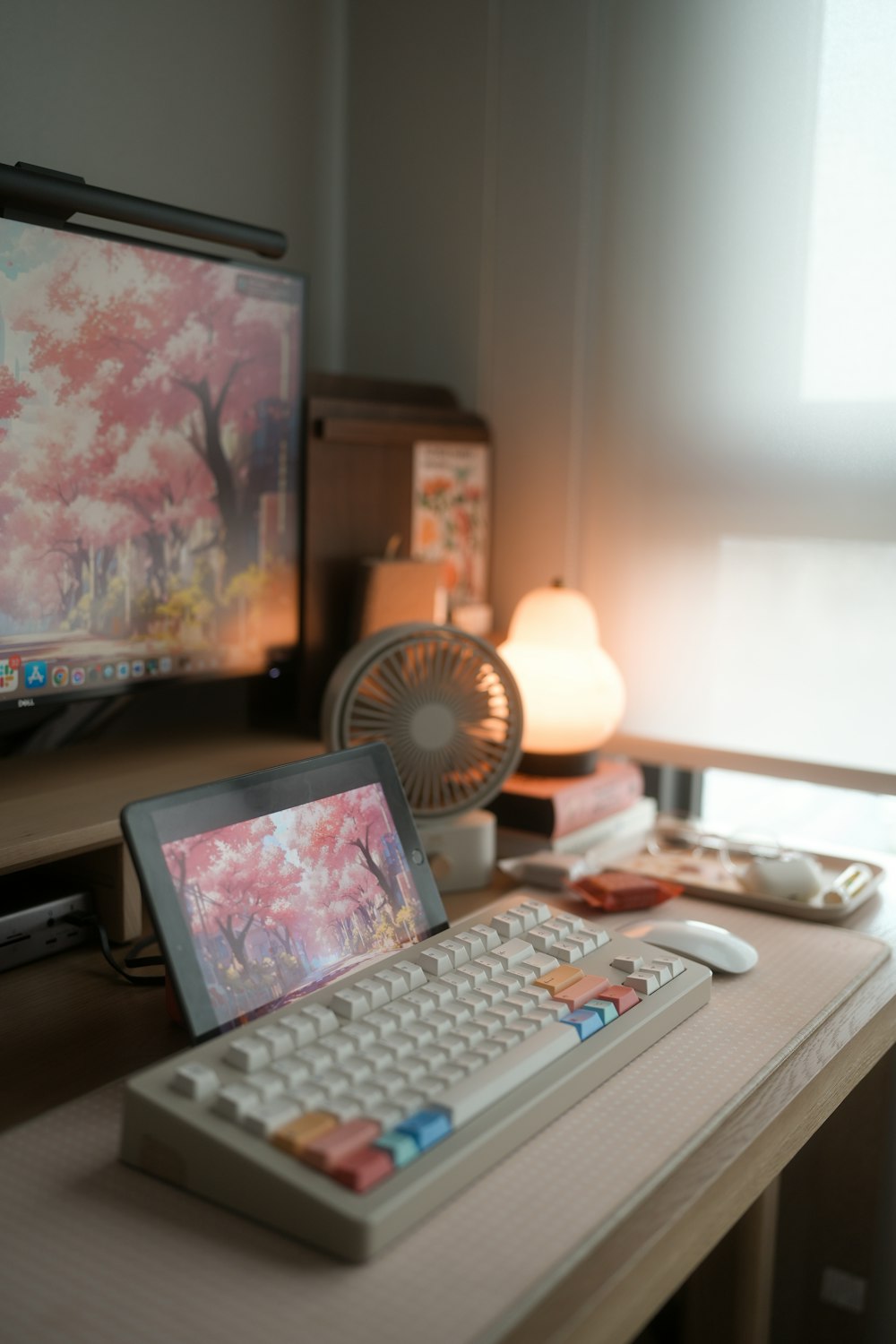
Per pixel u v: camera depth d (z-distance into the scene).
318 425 1.35
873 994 0.97
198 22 1.43
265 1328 0.56
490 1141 0.68
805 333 1.39
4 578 1.06
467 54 1.57
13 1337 0.55
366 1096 0.68
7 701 1.08
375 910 0.90
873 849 1.66
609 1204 0.65
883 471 1.36
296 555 1.35
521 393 1.59
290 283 1.30
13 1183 0.68
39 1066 0.83
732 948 1.00
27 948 1.00
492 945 0.90
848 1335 1.36
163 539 1.20
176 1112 0.67
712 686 1.50
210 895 0.79
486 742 1.22
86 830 0.99
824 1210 1.35
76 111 1.29
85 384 1.10
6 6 1.21
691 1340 1.16
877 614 1.38
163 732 1.37
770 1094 0.79
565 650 1.37
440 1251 0.61
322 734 1.24
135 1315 0.57
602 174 1.50
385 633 1.15
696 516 1.49
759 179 1.39
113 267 1.11
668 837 1.36
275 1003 0.79
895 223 1.32
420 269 1.65
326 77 1.64
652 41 1.44
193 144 1.44
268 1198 0.63
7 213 1.02
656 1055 0.83
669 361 1.48
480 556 1.61
